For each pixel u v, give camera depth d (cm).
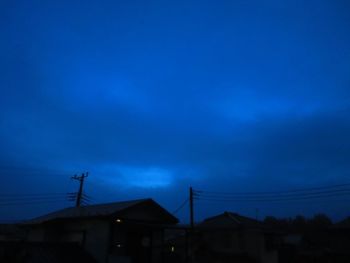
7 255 1828
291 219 5412
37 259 1862
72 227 2414
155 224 2431
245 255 3164
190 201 3369
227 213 3647
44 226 2566
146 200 2469
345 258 3306
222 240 3334
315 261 3347
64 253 2031
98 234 2202
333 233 4216
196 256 3256
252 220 3762
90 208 2625
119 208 2319
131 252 2330
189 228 2791
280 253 3531
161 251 2522
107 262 2086
